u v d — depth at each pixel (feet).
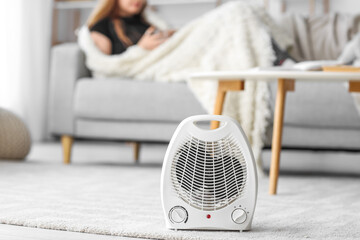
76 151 11.49
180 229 3.09
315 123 7.14
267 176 7.10
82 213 3.61
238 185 3.12
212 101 7.31
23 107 12.73
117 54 8.50
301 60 8.84
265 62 7.75
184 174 3.10
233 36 8.03
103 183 5.57
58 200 4.21
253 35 8.02
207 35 8.22
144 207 3.97
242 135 3.12
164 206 3.08
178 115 7.62
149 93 7.70
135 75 8.40
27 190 4.78
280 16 9.68
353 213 3.96
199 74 5.17
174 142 3.10
